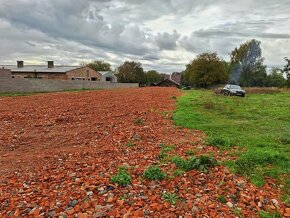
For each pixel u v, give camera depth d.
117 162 8.32
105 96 32.81
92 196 6.20
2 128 13.14
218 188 6.71
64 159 8.66
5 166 8.09
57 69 72.31
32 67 76.44
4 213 5.60
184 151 9.54
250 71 111.81
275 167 8.15
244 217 5.64
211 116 17.48
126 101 26.62
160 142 10.77
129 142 10.60
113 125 13.87
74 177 7.19
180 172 7.50
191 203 5.95
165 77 131.75
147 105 23.12
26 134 11.95
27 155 9.09
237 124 14.75
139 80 116.88
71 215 5.48
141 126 13.71
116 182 6.80
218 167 7.95
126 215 5.44
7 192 6.45
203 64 90.94
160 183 6.89
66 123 14.47
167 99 29.80
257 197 6.39
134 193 6.35
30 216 5.48
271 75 111.94
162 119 16.03
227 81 97.06
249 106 23.91
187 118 16.16
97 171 7.57
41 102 24.77
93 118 15.98
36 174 7.46
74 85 55.38
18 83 41.69
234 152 9.45
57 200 6.03
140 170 7.62
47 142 10.70
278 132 12.82
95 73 82.31
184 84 116.31
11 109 19.58
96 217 5.41
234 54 114.00
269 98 35.28
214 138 10.90
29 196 6.22
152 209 5.70
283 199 6.43
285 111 20.44
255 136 11.88
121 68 115.81
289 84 66.25
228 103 26.38
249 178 7.37
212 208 5.86
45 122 14.57
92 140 10.95
